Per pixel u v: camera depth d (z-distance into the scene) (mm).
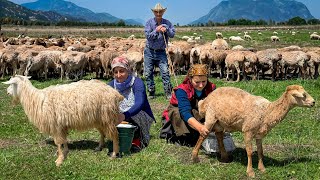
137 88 3264
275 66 7336
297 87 2471
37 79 7938
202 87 2961
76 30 34625
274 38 18953
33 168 2748
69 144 3391
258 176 2576
